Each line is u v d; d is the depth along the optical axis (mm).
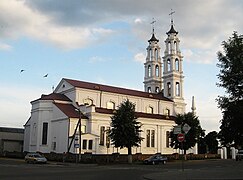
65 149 56875
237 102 17656
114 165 46000
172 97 78938
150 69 86375
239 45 17766
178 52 80938
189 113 65500
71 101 64438
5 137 80625
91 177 23969
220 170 32750
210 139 74750
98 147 58312
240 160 61875
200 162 55938
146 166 43875
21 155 62469
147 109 74562
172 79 79375
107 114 61438
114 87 73688
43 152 59969
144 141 66250
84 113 60500
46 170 31875
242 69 17453
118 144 52156
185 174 27578
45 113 61969
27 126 67312
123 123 52031
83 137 56438
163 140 69562
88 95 65625
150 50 86875
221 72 18219
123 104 54844
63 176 24422
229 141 18391
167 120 71000
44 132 61469
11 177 22484
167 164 49688
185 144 61844
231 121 17719
